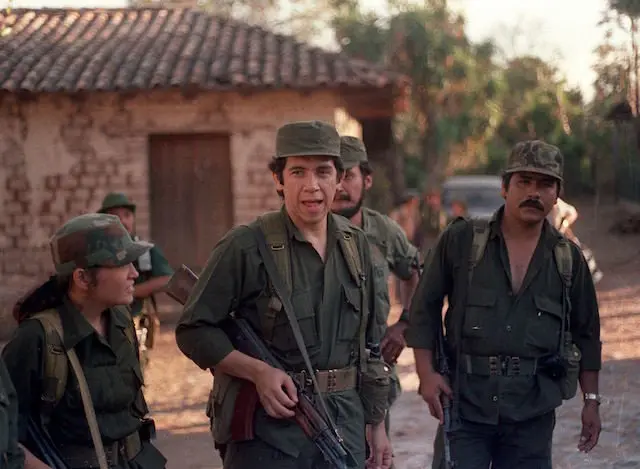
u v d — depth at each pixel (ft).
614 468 20.79
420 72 96.68
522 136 112.47
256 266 11.52
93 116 44.27
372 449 12.82
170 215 44.91
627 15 42.98
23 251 44.39
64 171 44.29
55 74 43.88
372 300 12.18
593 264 44.27
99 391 11.18
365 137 61.46
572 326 14.32
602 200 86.74
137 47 47.39
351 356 11.89
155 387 31.73
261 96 43.93
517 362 13.67
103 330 11.59
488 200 78.13
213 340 11.46
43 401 10.93
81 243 11.21
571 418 25.27
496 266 13.84
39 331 10.96
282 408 11.18
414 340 14.20
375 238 16.52
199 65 44.16
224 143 44.65
